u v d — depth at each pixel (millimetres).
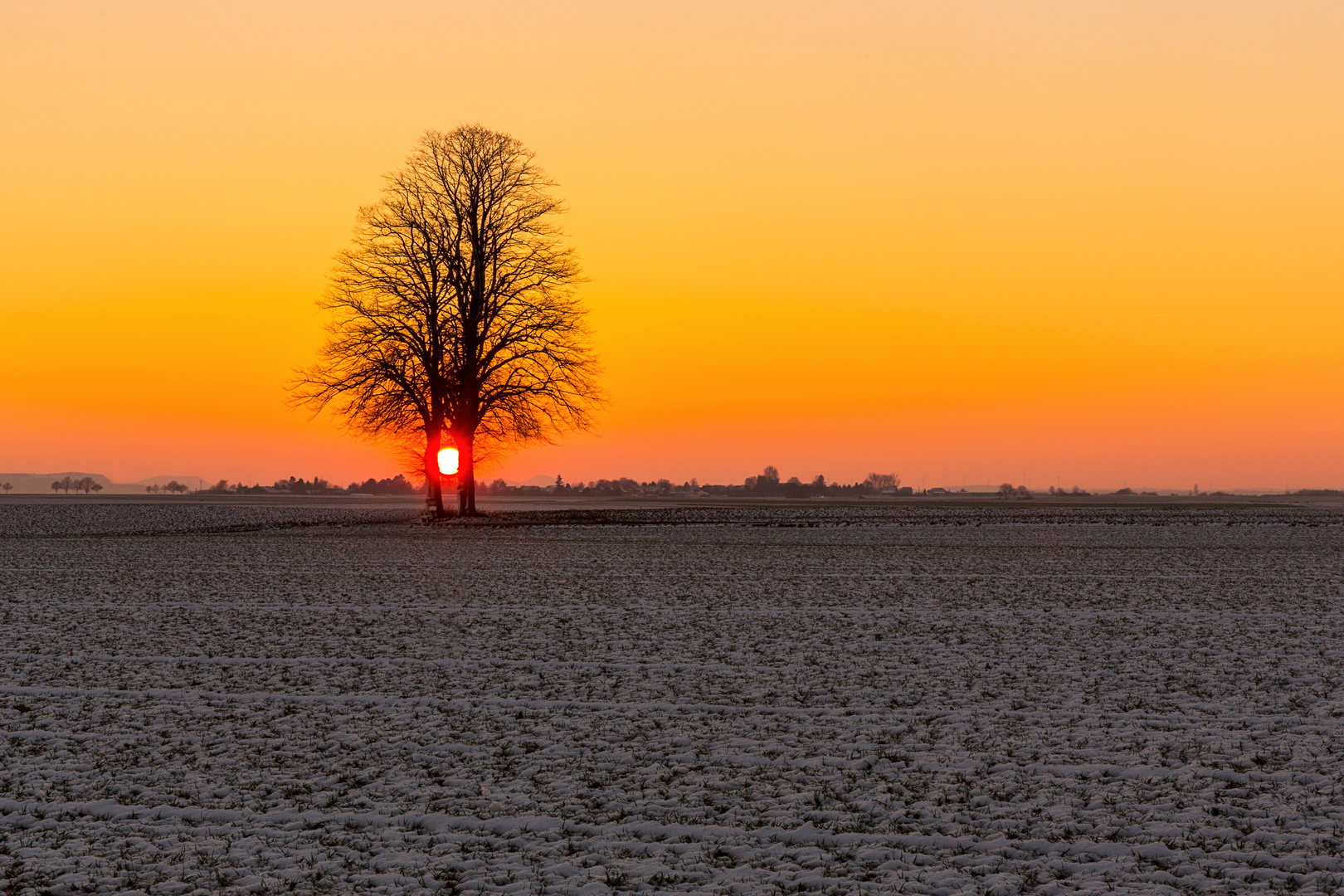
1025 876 7508
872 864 7758
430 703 12852
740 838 8273
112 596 23703
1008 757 10453
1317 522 59438
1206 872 7551
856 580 26969
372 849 8086
